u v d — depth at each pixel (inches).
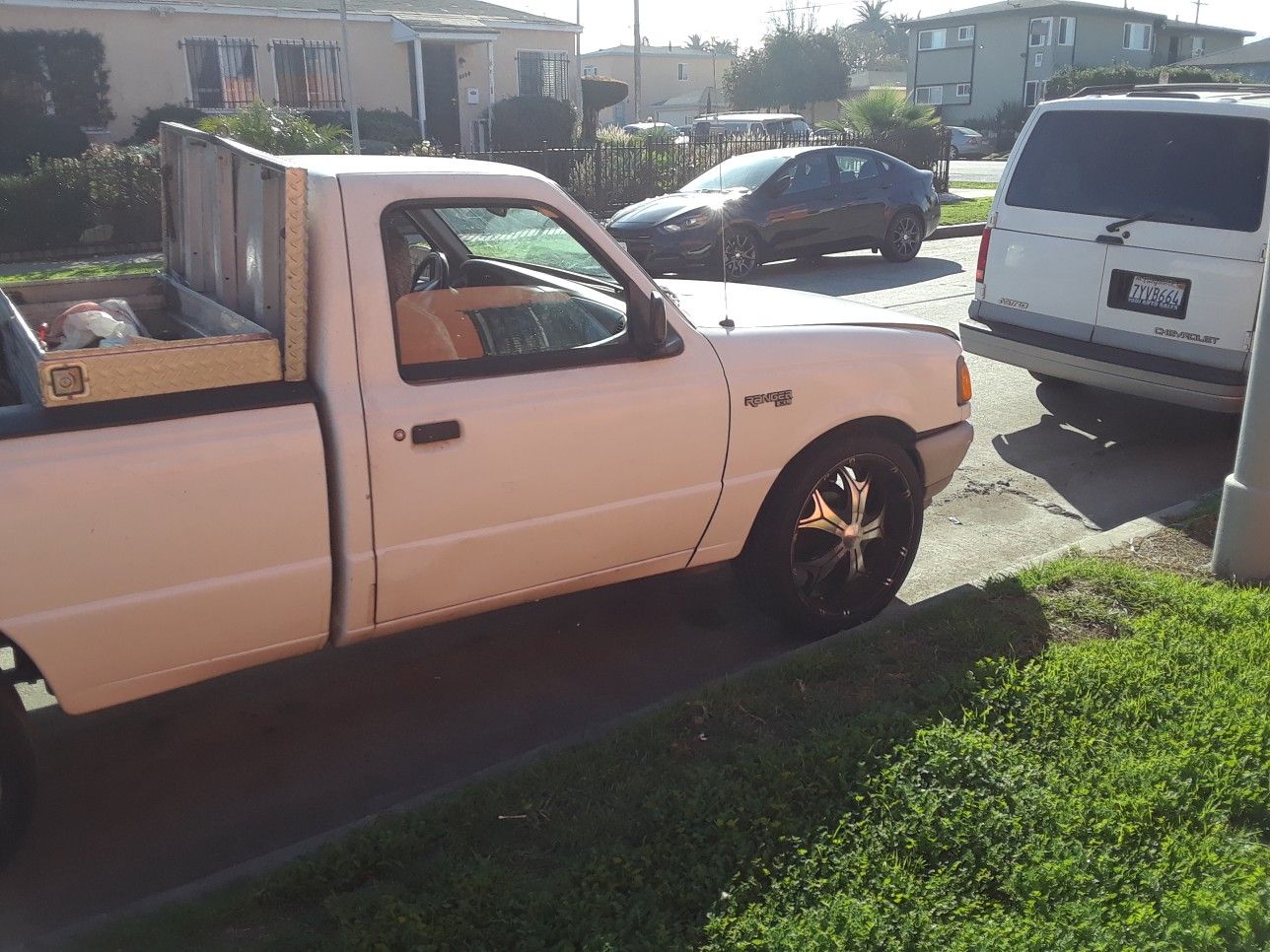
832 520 179.6
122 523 120.3
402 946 107.9
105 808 143.3
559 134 1138.7
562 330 154.9
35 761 124.7
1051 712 144.9
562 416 146.6
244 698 169.6
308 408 129.7
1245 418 185.9
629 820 126.7
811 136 964.6
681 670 176.2
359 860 121.6
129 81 935.7
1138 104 266.2
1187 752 134.1
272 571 130.6
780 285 530.0
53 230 620.1
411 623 146.3
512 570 150.0
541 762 139.7
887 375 178.4
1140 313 263.1
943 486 193.3
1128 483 257.9
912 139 950.4
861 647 167.0
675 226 521.7
